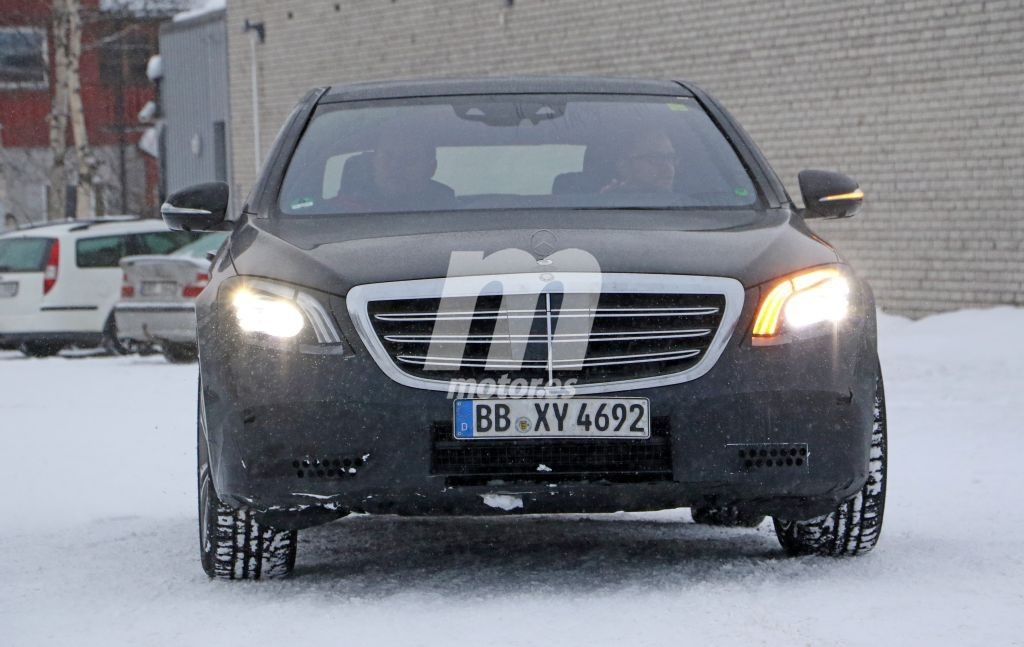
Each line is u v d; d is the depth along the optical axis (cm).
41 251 5050
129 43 12256
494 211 1409
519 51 6562
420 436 1182
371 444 1184
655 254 1238
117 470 2220
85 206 8950
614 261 1221
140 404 3156
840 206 1535
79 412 3023
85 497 1969
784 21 5272
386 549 1478
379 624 1102
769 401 1197
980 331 4266
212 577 1319
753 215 1412
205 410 1245
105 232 5103
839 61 5062
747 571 1285
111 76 12281
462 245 1258
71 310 5031
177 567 1403
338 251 1267
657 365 1201
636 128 1541
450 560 1395
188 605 1205
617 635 1043
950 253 4706
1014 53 4500
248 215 1455
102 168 12094
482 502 1191
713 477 1191
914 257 4816
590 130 1536
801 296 1225
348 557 1436
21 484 2092
